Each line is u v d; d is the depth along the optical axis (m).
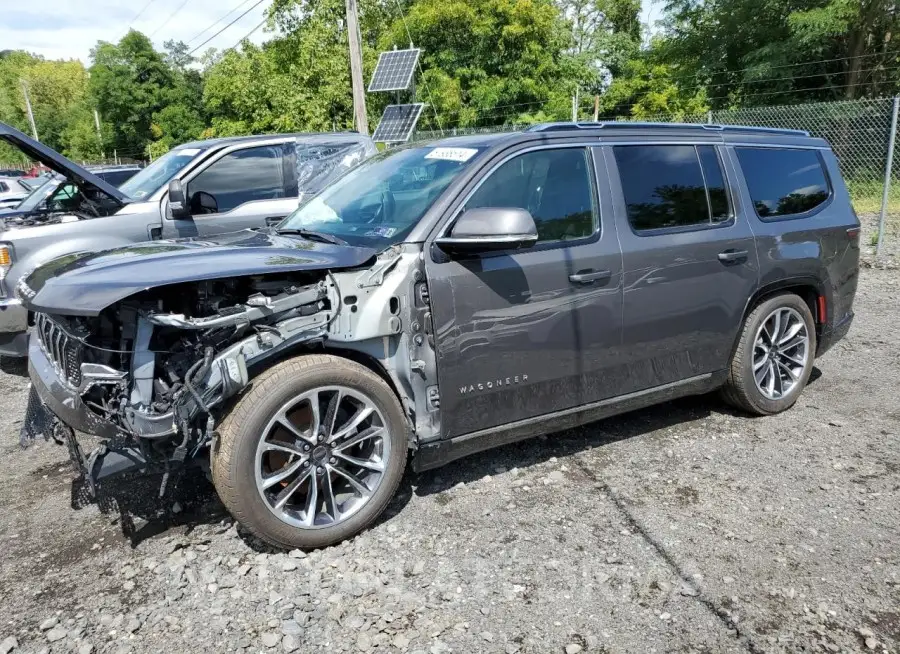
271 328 2.87
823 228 4.66
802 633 2.52
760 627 2.55
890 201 13.96
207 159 6.81
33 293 2.90
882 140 14.38
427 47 24.48
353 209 3.70
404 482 3.70
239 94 29.33
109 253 3.17
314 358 2.98
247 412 2.80
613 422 4.51
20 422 4.84
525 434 3.61
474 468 3.86
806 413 4.62
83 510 3.52
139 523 3.34
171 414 2.72
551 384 3.57
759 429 4.37
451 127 24.00
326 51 25.53
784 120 14.75
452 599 2.72
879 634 2.51
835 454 4.00
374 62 25.09
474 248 3.15
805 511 3.37
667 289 3.88
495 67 24.22
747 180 4.34
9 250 5.57
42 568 3.00
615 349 3.75
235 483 2.80
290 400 2.88
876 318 7.00
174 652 2.46
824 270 4.67
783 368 4.59
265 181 7.05
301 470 3.00
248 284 3.02
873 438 4.21
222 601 2.73
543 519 3.31
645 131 3.99
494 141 3.54
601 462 3.92
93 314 2.56
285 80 26.16
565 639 2.50
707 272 4.04
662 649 2.45
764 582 2.81
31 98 77.19
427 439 3.29
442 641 2.48
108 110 54.38
